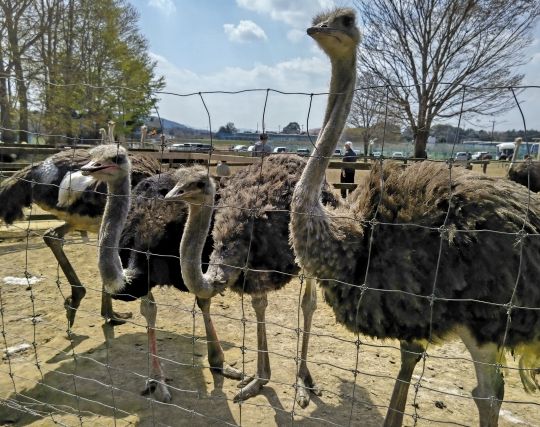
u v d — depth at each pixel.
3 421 3.66
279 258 3.91
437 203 2.84
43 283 6.50
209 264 3.72
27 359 4.57
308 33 3.07
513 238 2.69
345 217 2.82
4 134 20.75
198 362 4.64
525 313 2.68
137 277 3.89
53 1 24.39
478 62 16.05
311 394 4.13
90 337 5.05
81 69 26.03
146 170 5.36
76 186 5.38
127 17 29.80
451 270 2.72
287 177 4.21
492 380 2.81
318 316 5.75
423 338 2.85
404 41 16.69
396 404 3.04
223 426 3.67
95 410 3.81
